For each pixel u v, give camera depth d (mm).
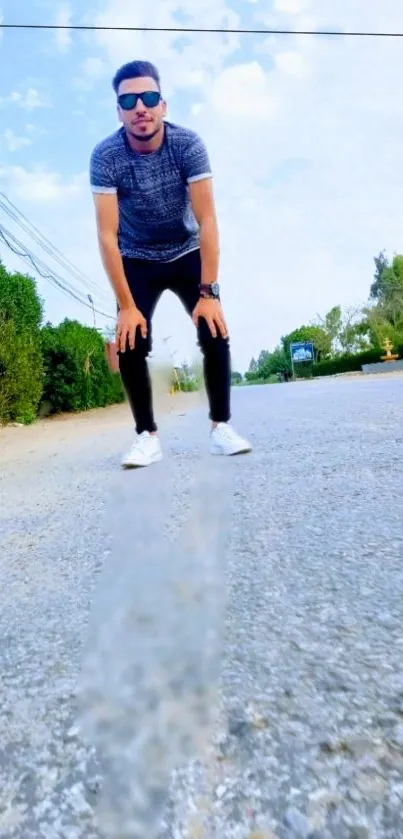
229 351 2697
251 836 482
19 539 1664
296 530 1383
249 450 2752
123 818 519
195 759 582
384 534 1281
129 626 926
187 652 809
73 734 651
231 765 567
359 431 3145
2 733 668
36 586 1206
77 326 18000
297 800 516
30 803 549
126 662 803
